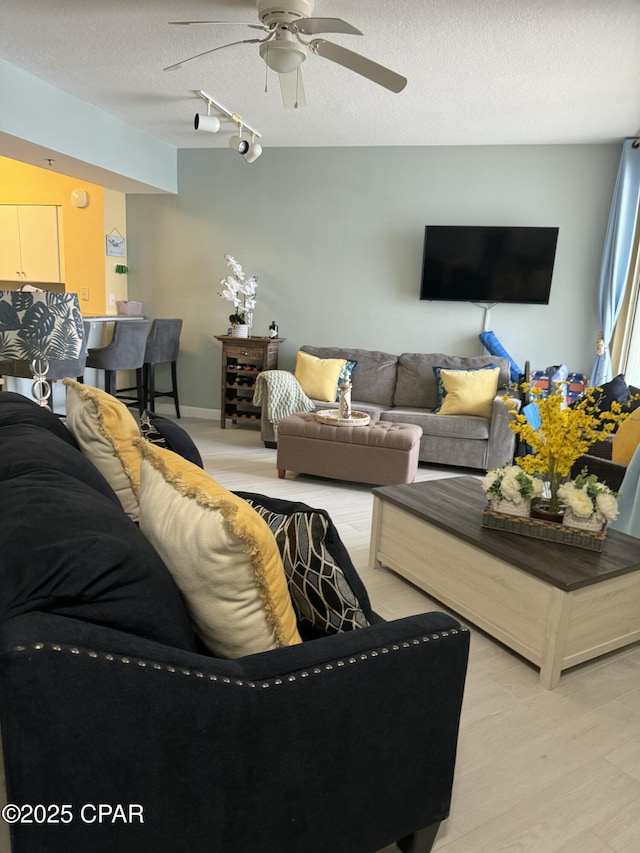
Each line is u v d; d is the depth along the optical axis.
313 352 5.38
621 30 2.88
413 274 5.37
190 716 0.87
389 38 3.07
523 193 5.04
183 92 4.10
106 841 0.85
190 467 1.28
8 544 0.81
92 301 6.18
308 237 5.59
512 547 2.07
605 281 4.85
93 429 1.59
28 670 0.75
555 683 1.93
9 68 3.68
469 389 4.61
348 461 3.89
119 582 0.85
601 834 1.39
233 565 0.95
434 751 1.18
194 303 6.02
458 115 4.29
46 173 6.10
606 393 3.79
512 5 2.70
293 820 1.02
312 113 4.42
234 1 2.83
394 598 2.48
